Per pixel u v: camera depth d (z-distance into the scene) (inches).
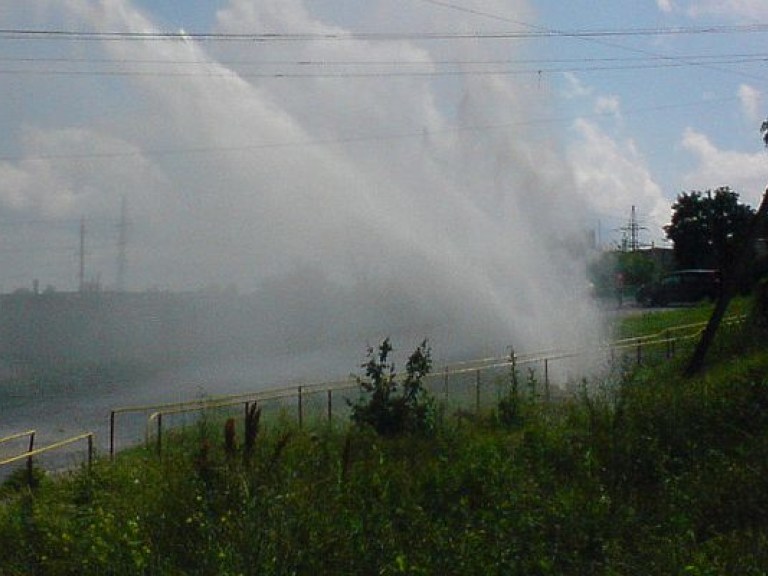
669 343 1278.3
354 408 720.3
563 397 888.3
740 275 1098.1
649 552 399.2
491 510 444.8
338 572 364.8
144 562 374.6
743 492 472.7
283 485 424.5
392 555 379.6
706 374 948.6
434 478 495.2
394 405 713.6
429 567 375.2
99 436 1021.2
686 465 539.2
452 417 804.6
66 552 410.0
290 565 360.8
